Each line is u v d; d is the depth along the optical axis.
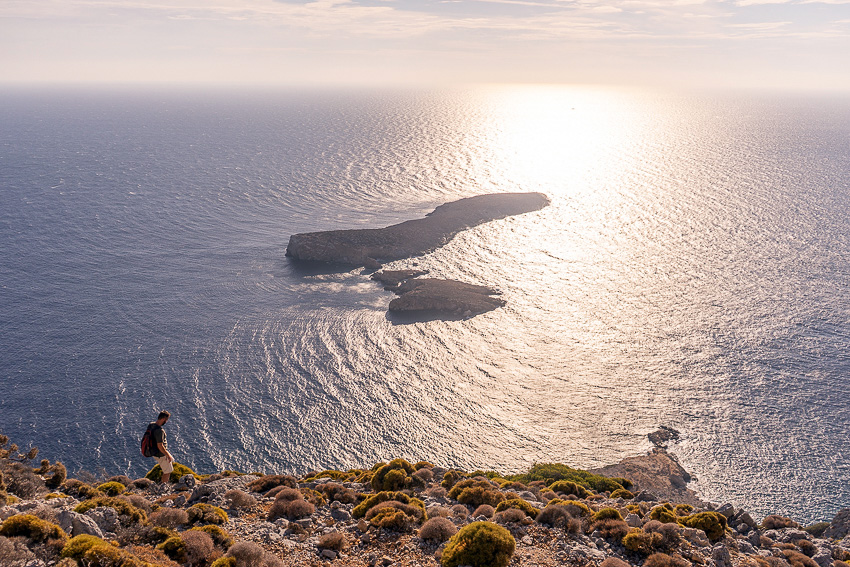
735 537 31.38
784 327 153.50
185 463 106.25
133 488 29.20
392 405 125.25
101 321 155.75
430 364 141.38
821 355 140.50
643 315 164.75
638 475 103.12
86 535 16.45
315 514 25.39
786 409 122.44
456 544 19.64
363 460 109.62
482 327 159.88
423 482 35.09
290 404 123.81
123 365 134.50
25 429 111.56
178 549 18.88
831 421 118.12
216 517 23.25
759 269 190.00
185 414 118.94
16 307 161.75
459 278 192.75
